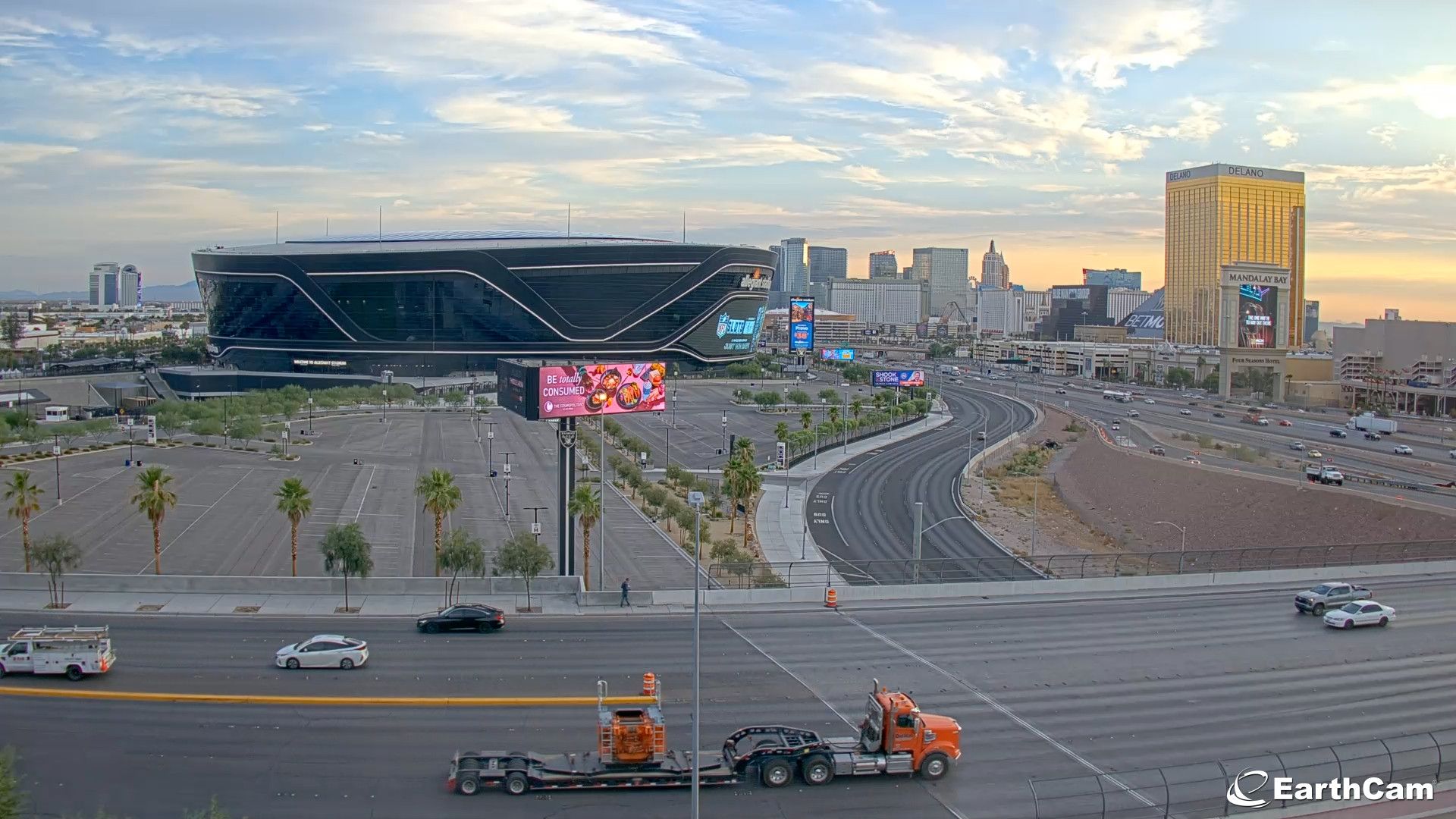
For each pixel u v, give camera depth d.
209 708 56.03
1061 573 111.00
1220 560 127.00
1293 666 68.56
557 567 99.00
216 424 182.88
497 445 190.38
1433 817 43.91
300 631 71.06
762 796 46.59
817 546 121.88
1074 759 51.66
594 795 46.38
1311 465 180.88
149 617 73.56
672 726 55.00
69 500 125.62
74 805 44.12
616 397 91.12
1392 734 55.94
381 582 81.62
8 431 158.25
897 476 178.88
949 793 47.19
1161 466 185.88
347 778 47.53
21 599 77.06
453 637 70.56
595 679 62.16
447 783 47.00
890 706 49.09
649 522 128.75
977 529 138.62
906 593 86.50
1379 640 75.19
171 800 44.81
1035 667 67.50
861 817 44.44
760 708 58.25
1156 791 47.47
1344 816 44.00
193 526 114.81
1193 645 73.31
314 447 181.62
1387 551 124.00
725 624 76.19
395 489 143.12
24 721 53.59
